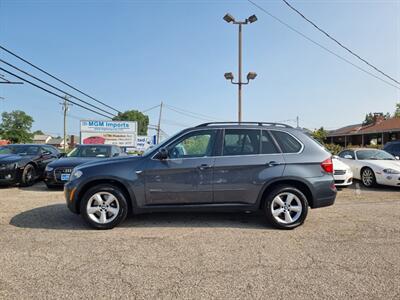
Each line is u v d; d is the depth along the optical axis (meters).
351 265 3.90
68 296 3.15
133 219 6.05
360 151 11.98
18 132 95.50
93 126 23.56
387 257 4.16
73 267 3.83
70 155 10.80
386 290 3.28
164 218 6.12
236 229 5.43
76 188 5.42
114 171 5.41
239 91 18.53
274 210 5.46
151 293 3.22
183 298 3.12
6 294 3.18
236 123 5.78
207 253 4.30
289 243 4.71
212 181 5.47
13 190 9.74
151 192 5.44
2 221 5.91
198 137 5.65
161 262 3.99
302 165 5.54
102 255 4.22
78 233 5.18
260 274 3.65
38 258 4.10
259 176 5.48
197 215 6.37
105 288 3.31
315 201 5.50
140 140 32.91
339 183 9.93
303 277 3.58
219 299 3.11
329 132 52.19
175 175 5.45
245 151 5.60
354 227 5.56
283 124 5.90
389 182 9.97
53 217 6.20
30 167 10.67
